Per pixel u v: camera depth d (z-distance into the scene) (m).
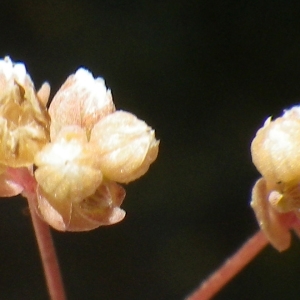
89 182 0.05
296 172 0.05
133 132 0.05
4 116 0.05
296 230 0.05
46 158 0.05
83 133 0.05
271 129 0.05
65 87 0.06
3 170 0.05
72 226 0.05
